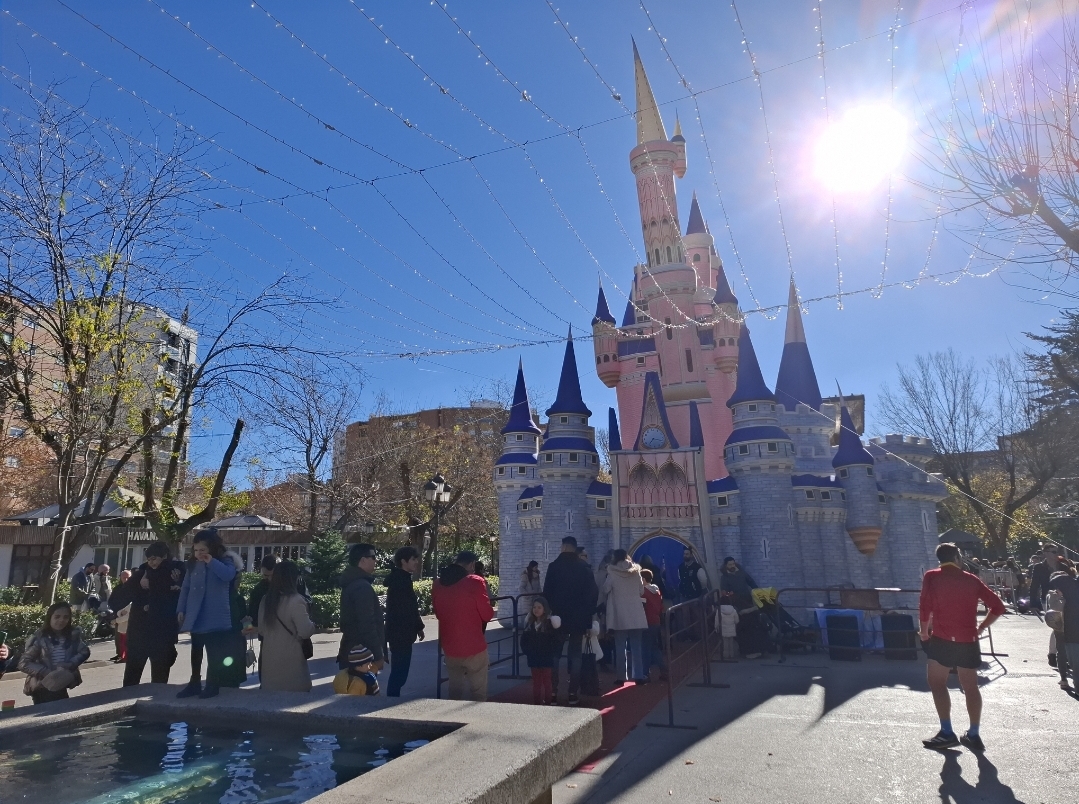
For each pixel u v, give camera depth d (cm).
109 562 3247
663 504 2152
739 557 2059
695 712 877
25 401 1430
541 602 890
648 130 3256
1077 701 911
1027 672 1144
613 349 3088
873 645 1482
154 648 749
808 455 2294
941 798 557
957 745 698
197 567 639
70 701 559
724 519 2098
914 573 2075
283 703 532
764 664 1276
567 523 2231
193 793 388
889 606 2009
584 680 947
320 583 2633
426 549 3519
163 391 1608
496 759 368
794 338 2473
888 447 2252
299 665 676
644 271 3042
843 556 2055
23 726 495
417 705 508
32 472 2573
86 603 1944
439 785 327
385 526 3516
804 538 2039
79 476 1559
